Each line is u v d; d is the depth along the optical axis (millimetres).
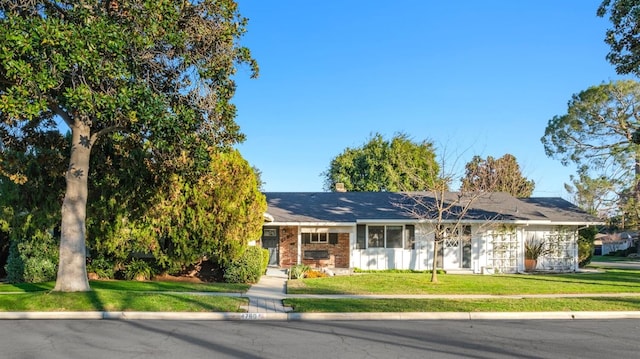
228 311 12453
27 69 10500
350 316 12320
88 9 11680
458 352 8531
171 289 16453
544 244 26266
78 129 13977
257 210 19562
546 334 10297
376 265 25719
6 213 18109
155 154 16141
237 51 14062
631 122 31484
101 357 7926
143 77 13375
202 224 18750
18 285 16672
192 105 13922
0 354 8086
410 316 12430
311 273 21672
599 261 41969
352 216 25781
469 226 25812
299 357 8062
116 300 12891
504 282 19609
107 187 18500
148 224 18703
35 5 12148
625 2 17516
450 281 19703
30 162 17781
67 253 13773
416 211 25172
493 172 47750
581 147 33750
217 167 18656
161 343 9016
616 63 19016
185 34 12633
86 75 11680
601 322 12016
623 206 35562
